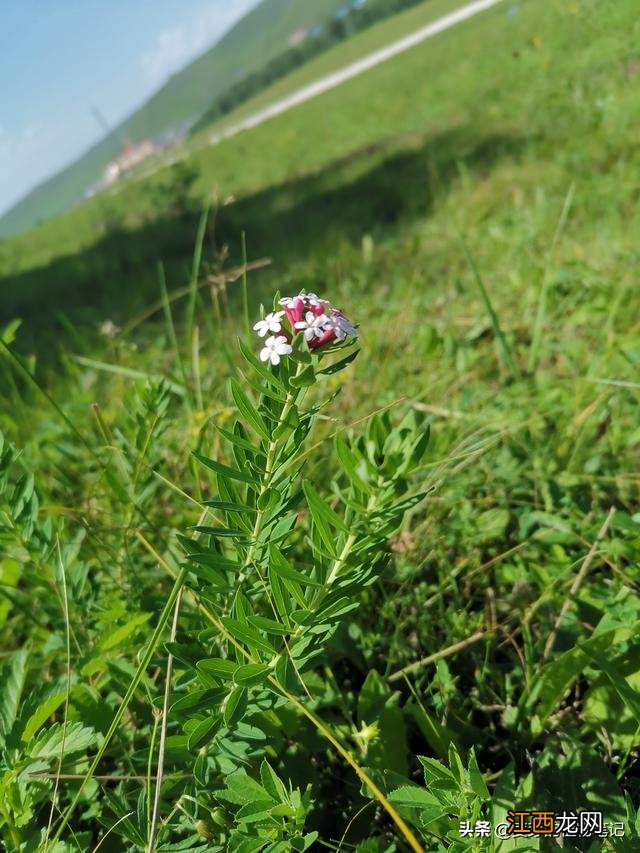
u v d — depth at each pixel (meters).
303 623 0.21
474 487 0.39
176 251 1.63
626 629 0.26
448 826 0.21
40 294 1.68
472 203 1.03
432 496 0.38
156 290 1.26
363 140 2.36
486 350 0.55
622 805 0.22
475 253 0.83
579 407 0.44
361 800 0.25
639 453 0.41
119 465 0.36
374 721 0.26
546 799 0.23
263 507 0.22
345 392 0.51
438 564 0.35
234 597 0.24
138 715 0.27
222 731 0.22
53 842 0.21
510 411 0.45
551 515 0.35
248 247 1.46
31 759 0.22
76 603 0.30
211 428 0.42
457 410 0.46
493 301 0.65
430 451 0.41
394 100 2.75
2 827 0.23
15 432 0.48
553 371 0.51
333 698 0.28
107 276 1.62
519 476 0.40
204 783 0.21
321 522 0.20
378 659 0.31
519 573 0.33
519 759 0.26
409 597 0.32
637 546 0.31
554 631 0.28
